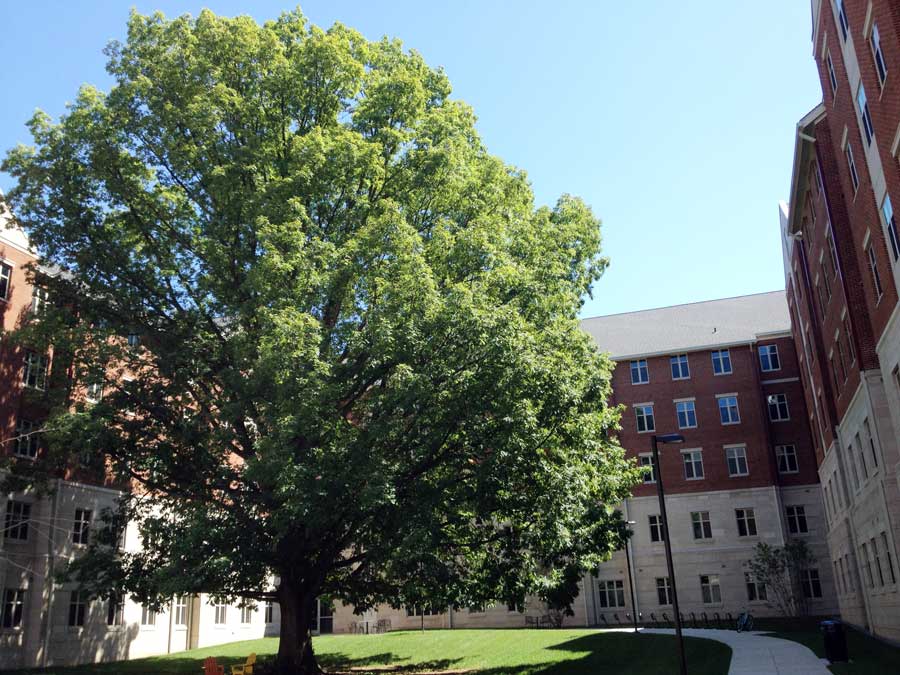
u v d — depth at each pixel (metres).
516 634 36.50
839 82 25.61
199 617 40.94
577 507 23.08
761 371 54.66
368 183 24.89
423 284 21.23
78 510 33.47
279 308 21.05
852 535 35.31
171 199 24.22
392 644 35.09
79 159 24.12
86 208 24.08
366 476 19.75
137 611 36.28
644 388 55.66
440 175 25.02
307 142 23.19
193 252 24.52
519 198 28.94
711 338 55.53
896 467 25.02
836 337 32.31
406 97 25.75
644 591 51.12
